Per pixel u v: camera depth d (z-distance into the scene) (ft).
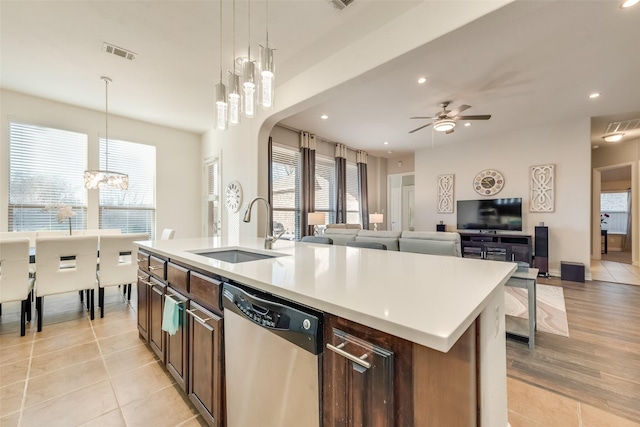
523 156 18.21
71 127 14.61
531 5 5.97
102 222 15.72
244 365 3.84
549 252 17.10
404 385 2.24
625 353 7.17
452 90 12.44
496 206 18.75
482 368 3.42
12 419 4.95
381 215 23.79
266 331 3.47
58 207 11.52
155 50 9.70
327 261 5.05
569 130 16.52
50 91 12.98
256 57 9.99
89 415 5.06
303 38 8.98
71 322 9.24
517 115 15.61
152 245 7.39
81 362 6.79
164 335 6.16
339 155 22.33
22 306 8.20
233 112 7.54
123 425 4.84
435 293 3.02
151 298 6.95
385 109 15.01
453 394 2.75
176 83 12.16
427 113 15.57
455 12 6.77
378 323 2.34
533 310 7.51
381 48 8.38
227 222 17.02
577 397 5.51
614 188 27.66
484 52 9.46
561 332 8.43
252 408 3.73
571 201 16.47
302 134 19.24
